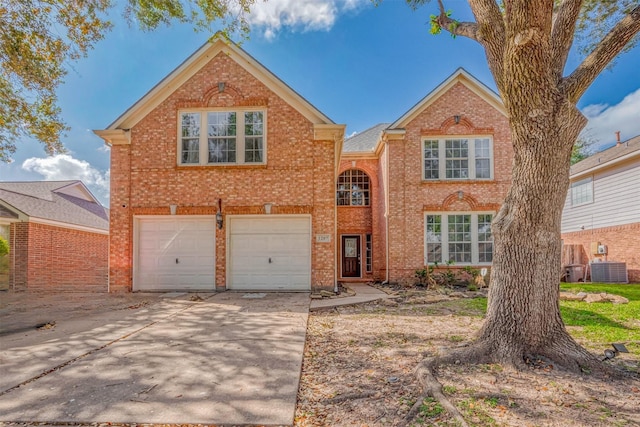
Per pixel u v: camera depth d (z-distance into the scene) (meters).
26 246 14.03
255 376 4.12
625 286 12.94
